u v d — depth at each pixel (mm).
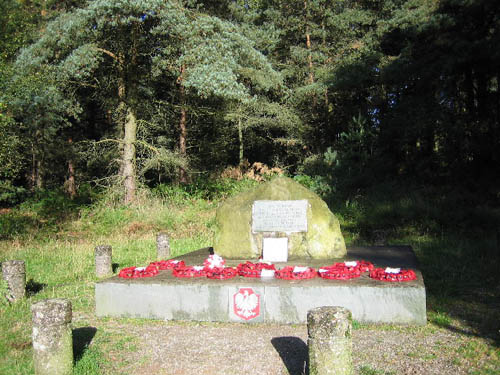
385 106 23531
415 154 19797
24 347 5363
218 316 6145
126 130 19078
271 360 4730
